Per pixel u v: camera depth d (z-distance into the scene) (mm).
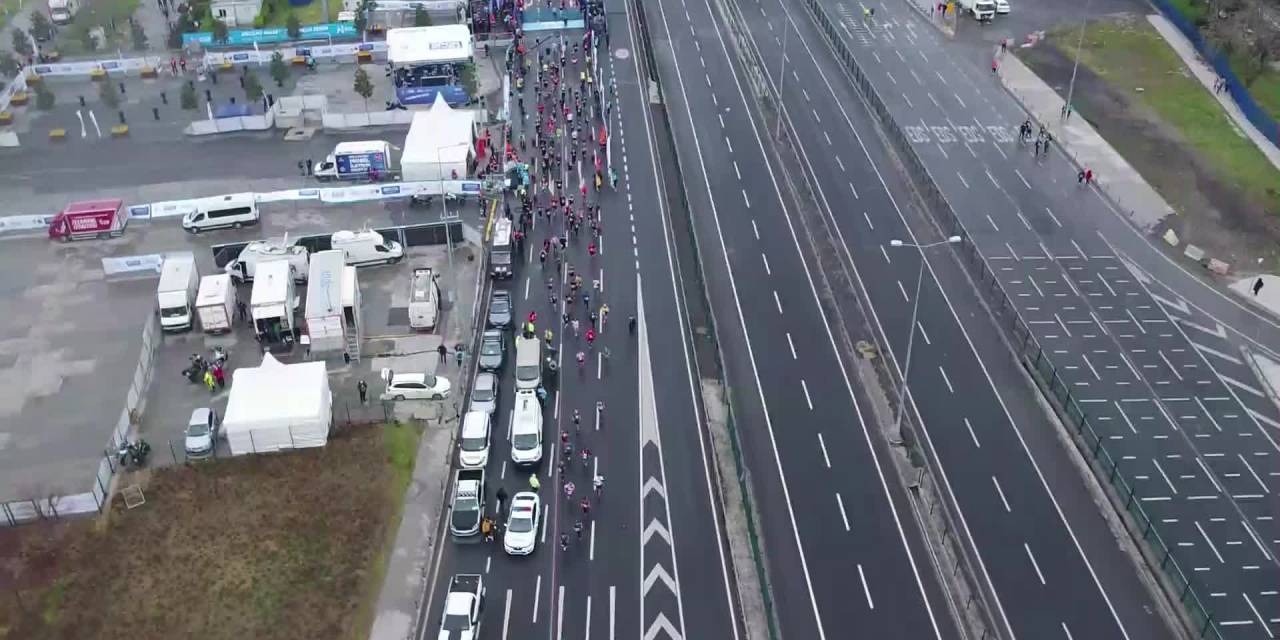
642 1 153125
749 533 61938
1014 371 76375
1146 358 78125
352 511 63250
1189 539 61781
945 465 67438
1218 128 113938
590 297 84750
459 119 106750
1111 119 116250
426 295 79688
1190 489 65562
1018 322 81688
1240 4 136000
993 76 127938
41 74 126938
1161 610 56906
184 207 96000
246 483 65188
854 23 145875
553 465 67375
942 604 57312
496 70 128375
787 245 92312
